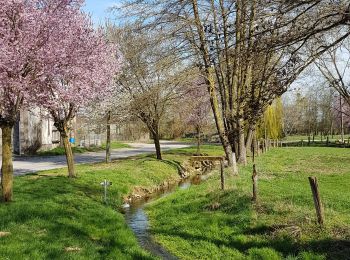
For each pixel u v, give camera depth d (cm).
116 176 2088
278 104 5547
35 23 1244
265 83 766
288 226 998
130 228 1281
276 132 5491
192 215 1303
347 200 1287
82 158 3350
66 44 1364
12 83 1204
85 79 1628
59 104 1609
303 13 670
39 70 1282
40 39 1274
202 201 1416
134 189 1986
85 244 987
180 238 1127
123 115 2783
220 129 2091
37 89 1362
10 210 1200
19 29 1236
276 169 2433
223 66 1817
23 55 1204
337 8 659
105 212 1366
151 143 6406
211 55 842
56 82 1488
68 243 972
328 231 931
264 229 1043
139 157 3306
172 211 1409
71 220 1192
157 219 1384
